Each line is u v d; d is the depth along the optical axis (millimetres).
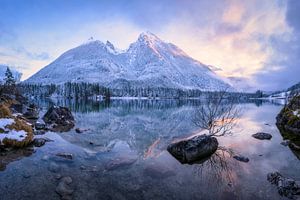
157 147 15977
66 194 8273
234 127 24375
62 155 12773
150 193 8633
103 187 9031
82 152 14023
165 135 20875
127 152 14492
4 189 8500
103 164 11836
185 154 12430
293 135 18844
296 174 10641
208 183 9602
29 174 9984
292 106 24266
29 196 8062
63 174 10180
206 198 8320
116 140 18344
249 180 9930
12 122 14859
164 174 10562
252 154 13867
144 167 11492
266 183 9602
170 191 8836
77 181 9484
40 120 26078
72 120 28500
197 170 11141
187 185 9391
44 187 8789
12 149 13438
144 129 24438
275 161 12547
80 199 8000
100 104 80250
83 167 11203
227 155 13602
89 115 39531
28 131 15328
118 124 28516
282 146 15867
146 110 55125
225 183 9617
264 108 60188
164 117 37812
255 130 22672
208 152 13430
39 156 12547
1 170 10336
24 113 29266
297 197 8219
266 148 15312
